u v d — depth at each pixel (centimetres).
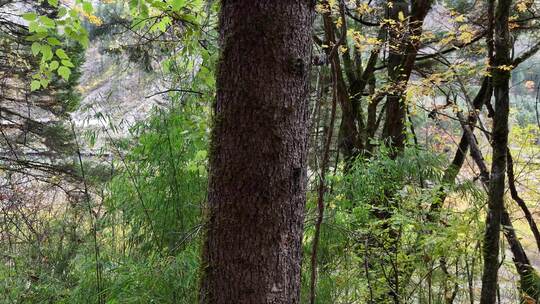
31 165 905
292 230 191
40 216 538
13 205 585
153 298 285
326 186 414
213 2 350
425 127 659
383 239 384
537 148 479
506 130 284
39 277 383
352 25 704
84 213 440
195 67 372
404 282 392
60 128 937
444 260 371
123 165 372
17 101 927
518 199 431
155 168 362
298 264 197
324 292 359
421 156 426
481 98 567
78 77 1013
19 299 372
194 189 355
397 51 556
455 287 375
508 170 420
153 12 354
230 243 187
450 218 386
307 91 194
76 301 331
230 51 185
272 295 187
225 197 187
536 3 547
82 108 376
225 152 187
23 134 988
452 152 628
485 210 388
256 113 182
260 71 181
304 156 194
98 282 324
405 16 582
